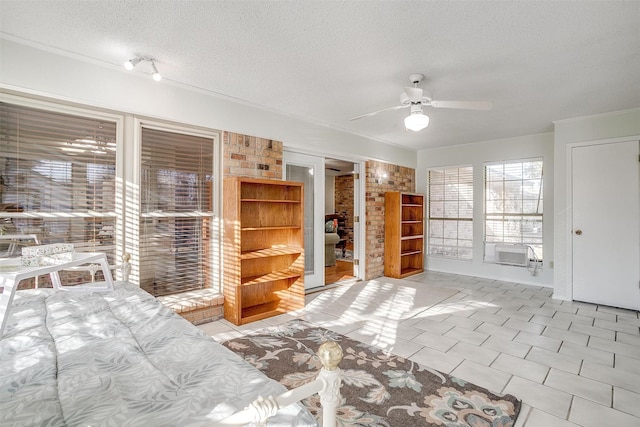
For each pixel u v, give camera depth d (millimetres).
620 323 3365
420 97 2617
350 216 9664
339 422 1768
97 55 2529
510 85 3074
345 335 3018
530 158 5047
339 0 1850
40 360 1158
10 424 810
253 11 1957
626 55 2471
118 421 838
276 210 3902
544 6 1887
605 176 3979
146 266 2990
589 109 3814
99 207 2703
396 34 2209
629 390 2123
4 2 1874
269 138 3822
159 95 2965
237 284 3221
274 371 2336
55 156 2518
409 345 2803
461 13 1965
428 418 1809
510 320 3434
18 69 2293
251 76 2906
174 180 3139
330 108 3795
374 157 5355
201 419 859
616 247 3920
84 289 2158
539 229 5000
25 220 2408
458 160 5828
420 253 6113
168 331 1482
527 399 2021
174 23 2094
